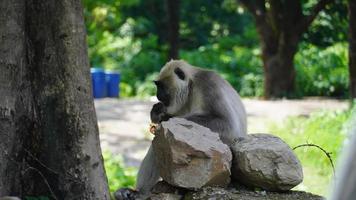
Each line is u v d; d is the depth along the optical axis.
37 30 6.27
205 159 6.07
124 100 27.02
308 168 13.16
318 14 28.92
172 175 6.11
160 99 8.81
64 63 6.23
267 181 6.25
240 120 8.30
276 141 6.48
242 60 35.94
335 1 28.39
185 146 6.04
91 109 6.36
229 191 6.21
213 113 8.07
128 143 16.72
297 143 15.03
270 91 29.55
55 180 6.29
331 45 32.59
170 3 30.67
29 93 6.30
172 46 30.88
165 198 6.14
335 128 16.72
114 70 34.62
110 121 20.52
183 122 6.36
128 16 42.56
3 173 6.07
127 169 12.55
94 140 6.38
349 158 1.65
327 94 31.59
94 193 6.30
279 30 29.00
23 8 6.23
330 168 12.62
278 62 29.30
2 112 6.07
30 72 6.31
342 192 1.64
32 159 6.34
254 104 26.17
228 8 46.25
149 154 7.20
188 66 8.86
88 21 35.94
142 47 38.56
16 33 6.14
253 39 43.00
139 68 35.56
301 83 31.92
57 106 6.26
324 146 14.16
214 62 36.41
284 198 6.14
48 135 6.29
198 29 46.16
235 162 6.46
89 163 6.29
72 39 6.23
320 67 32.69
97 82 28.17
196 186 6.09
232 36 45.44
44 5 6.23
